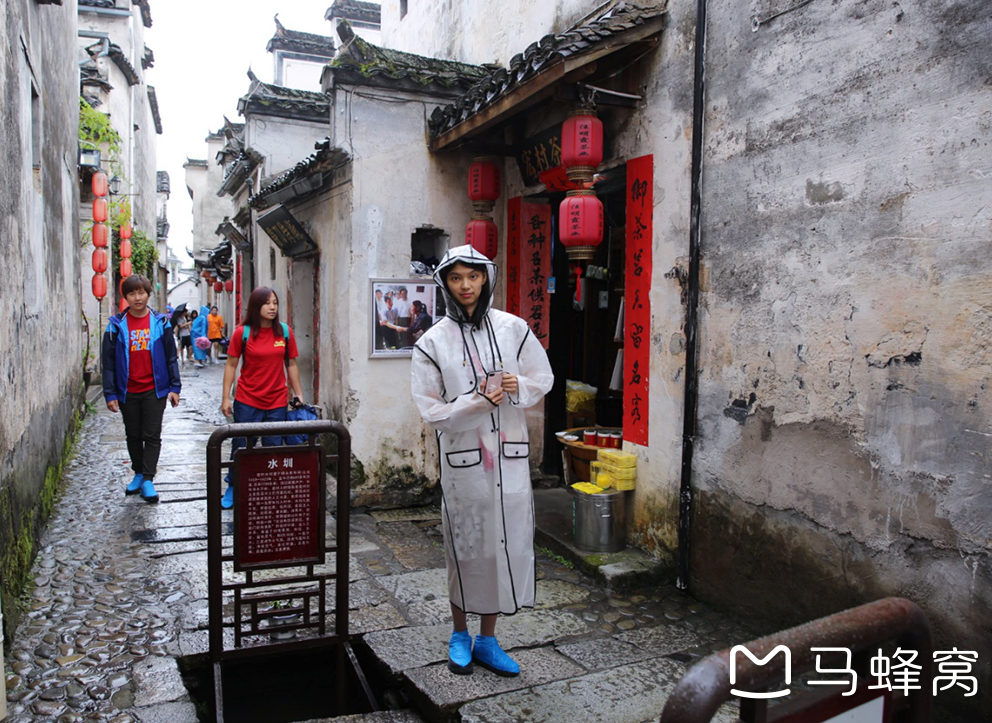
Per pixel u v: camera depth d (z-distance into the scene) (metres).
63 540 4.92
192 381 15.50
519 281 6.04
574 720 2.96
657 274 4.46
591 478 5.18
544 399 6.38
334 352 6.36
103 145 13.88
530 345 3.25
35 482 4.70
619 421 6.19
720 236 3.96
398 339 6.08
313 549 3.45
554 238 6.26
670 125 4.31
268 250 9.53
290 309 8.23
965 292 2.78
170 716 2.95
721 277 3.96
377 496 6.04
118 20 19.22
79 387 9.06
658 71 4.41
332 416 6.44
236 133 10.77
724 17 3.88
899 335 3.03
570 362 6.47
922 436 2.96
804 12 3.42
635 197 4.62
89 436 8.59
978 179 2.72
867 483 3.19
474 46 7.32
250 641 3.56
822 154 3.35
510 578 3.12
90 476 6.69
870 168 3.13
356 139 5.85
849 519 3.28
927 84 2.89
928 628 1.61
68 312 7.54
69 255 7.74
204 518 5.51
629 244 4.70
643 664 3.45
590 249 4.64
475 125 5.30
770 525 3.70
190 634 3.65
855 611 1.54
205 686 3.53
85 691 3.11
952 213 2.82
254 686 3.63
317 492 3.43
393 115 5.98
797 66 3.47
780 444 3.62
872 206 3.13
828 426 3.37
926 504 2.95
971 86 2.74
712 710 1.28
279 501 3.37
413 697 3.23
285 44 16.70
